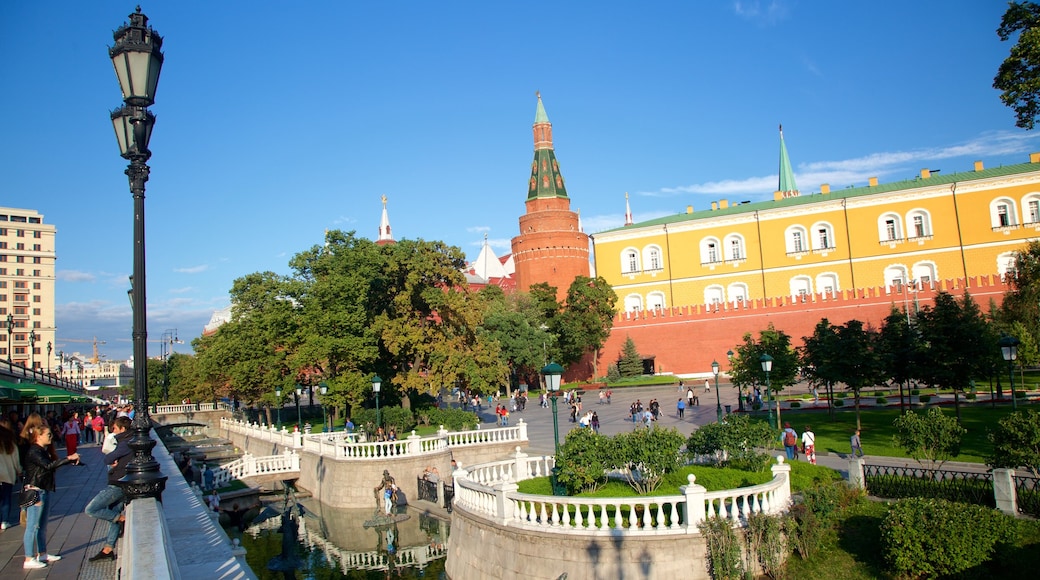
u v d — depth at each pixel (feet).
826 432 111.04
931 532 46.68
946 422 61.16
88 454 86.12
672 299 297.74
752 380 142.61
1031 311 171.22
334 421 161.38
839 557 52.19
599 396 215.72
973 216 251.19
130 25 31.04
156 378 351.46
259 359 180.04
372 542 86.94
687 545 49.06
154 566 17.71
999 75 80.43
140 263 31.60
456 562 61.52
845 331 109.19
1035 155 258.98
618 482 64.44
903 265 260.42
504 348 242.37
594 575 49.57
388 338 142.31
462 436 115.24
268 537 93.45
